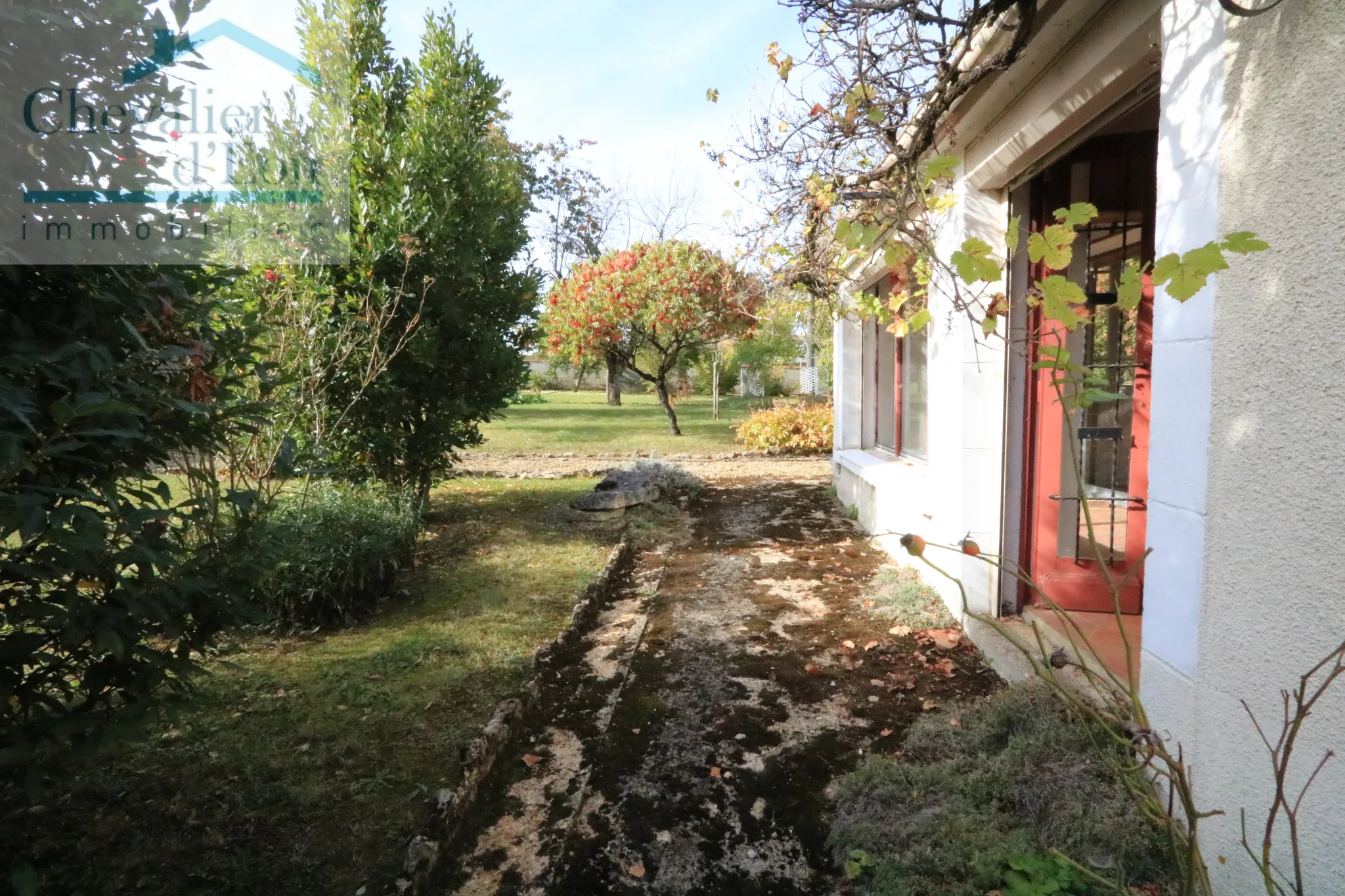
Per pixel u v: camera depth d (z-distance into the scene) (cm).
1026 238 408
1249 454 196
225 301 270
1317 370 173
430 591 546
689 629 470
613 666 415
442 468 779
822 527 771
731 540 721
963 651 416
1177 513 229
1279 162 184
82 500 188
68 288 202
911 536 180
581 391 3772
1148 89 285
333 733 330
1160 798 232
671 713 356
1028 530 424
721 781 298
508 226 811
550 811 281
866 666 402
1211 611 212
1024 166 382
